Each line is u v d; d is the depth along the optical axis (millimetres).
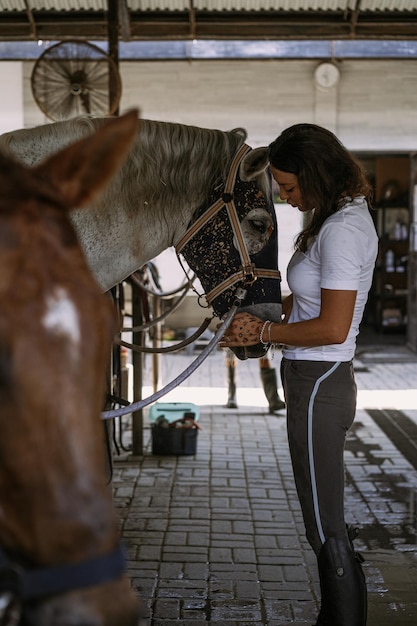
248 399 7949
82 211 2922
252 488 5234
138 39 7383
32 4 7297
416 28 7391
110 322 1315
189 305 10547
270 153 2770
